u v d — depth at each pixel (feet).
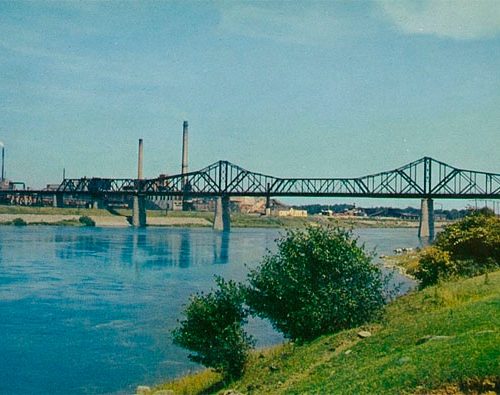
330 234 84.64
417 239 560.20
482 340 44.09
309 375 60.95
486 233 117.91
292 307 82.79
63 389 88.79
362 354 59.16
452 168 553.23
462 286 87.81
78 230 620.49
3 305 164.14
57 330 131.54
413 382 40.57
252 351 92.48
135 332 129.59
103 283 213.66
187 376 93.20
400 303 92.58
